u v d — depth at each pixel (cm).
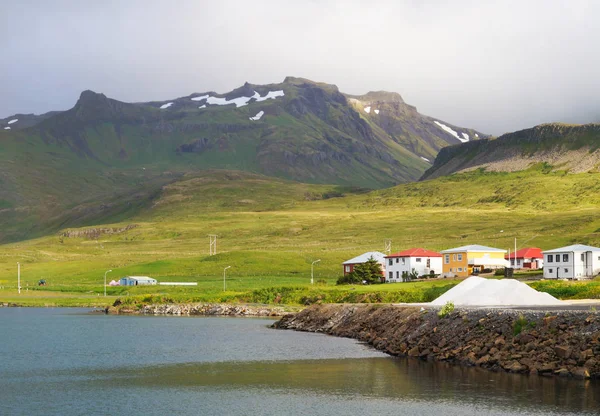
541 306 7475
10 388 5781
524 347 5784
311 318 10994
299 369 6538
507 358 5809
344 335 9588
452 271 17588
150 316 14300
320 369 6494
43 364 7094
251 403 5131
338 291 14288
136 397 5388
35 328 11256
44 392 5612
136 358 7469
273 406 5019
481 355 6122
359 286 15338
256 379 6059
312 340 9056
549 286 10019
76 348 8419
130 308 15562
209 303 15350
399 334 7675
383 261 19075
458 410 4662
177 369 6675
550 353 5528
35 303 17175
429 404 4884
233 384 5853
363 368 6462
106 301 17625
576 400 4672
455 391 5156
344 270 19525
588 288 9519
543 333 5734
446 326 6950
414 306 8919
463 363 6206
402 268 17838
